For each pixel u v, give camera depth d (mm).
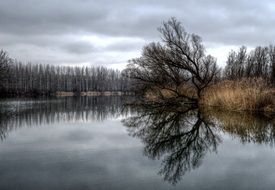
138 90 41781
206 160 11281
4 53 62000
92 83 132750
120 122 21906
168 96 35719
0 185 8383
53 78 115562
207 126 18906
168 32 31641
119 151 12625
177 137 15875
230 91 26438
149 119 23219
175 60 31750
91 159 11250
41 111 30109
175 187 8305
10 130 18000
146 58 33281
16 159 11172
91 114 27641
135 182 8695
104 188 8188
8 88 80188
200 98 31922
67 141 14625
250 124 18797
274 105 23281
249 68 41125
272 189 8195
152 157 11672
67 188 8172
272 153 12211
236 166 10422
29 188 8156
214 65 32188
